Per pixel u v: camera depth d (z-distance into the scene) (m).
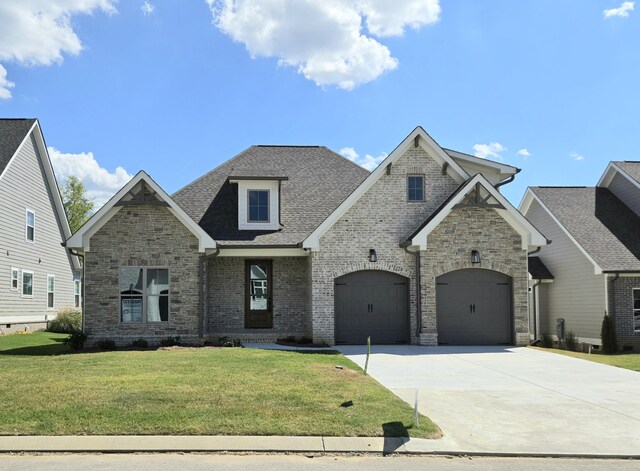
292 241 21.31
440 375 13.95
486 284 21.12
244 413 9.09
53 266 33.06
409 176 21.66
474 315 20.97
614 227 24.48
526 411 10.17
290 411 9.27
